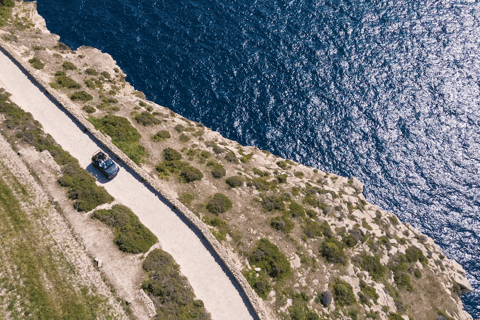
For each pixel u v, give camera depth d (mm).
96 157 46719
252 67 79625
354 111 74625
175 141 56906
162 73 76625
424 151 70375
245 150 65000
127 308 34969
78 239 39438
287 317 39062
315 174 64625
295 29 86500
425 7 90875
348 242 49781
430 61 81062
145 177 46844
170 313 35000
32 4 80688
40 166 45188
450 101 75625
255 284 40625
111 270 37625
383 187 67062
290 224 48344
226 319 37031
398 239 57000
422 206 65250
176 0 90438
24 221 40406
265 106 74375
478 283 57562
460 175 67875
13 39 67125
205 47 81812
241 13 89125
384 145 71062
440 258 58469
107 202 43750
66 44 77312
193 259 40969
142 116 58375
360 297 44219
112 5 87062
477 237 62281
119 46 79250
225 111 73125
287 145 70438
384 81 78438
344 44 84062
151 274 37906
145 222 43531
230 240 44406
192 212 45812
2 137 47250
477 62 80625
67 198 42812
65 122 52344
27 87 56312
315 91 76875
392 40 84688
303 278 43219
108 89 65750
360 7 91062
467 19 87938
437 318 47719
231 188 51375
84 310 34656
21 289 35625
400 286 49656
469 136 71750
